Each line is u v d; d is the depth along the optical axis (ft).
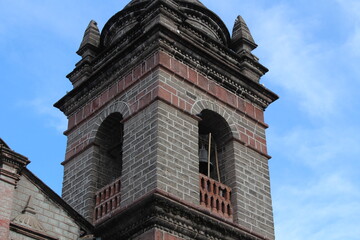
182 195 84.43
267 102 104.32
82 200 92.63
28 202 75.15
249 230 88.84
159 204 80.28
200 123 97.35
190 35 99.76
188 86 94.02
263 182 96.27
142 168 85.71
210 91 96.63
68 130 101.60
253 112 101.60
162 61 92.32
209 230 83.97
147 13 97.60
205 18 106.93
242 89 101.30
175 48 94.48
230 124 96.58
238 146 95.91
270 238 91.56
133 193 85.05
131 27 105.70
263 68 107.24
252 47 109.19
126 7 107.14
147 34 94.07
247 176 94.38
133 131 90.22
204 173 94.89
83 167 95.71
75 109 102.68
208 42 102.22
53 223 76.18
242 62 105.50
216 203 88.94
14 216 73.46
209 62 97.60
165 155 85.56
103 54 104.53
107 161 96.63
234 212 90.07
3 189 72.43
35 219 74.54
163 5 96.58
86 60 105.91
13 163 74.69
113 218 83.25
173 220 81.05
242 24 111.24
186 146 88.89
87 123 99.14
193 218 82.69
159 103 88.94
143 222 80.28
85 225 79.10
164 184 83.15
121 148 97.55
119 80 97.30
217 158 96.07
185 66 95.25
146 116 89.45
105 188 90.89
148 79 92.22
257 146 98.73
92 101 100.37
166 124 88.12
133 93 93.61
